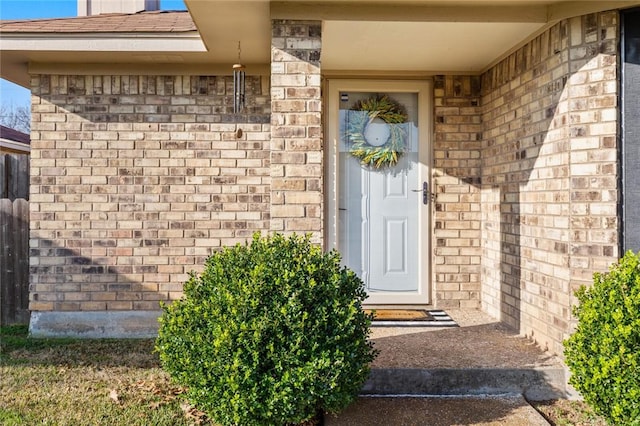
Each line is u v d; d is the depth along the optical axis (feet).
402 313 18.78
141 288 18.61
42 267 18.54
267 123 18.85
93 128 18.60
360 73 19.45
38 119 18.53
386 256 20.03
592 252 13.12
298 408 10.10
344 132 19.90
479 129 19.61
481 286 19.53
